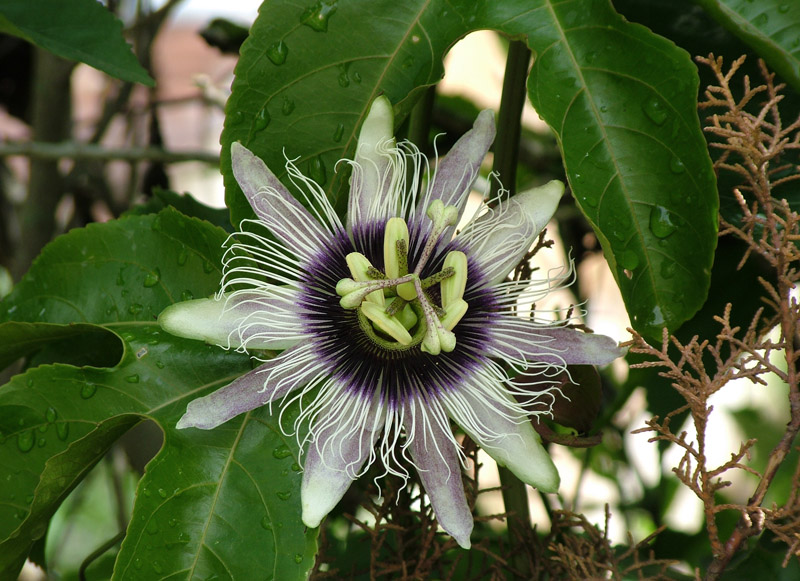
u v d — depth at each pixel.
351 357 0.26
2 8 0.27
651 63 0.26
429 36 0.26
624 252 0.26
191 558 0.25
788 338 0.25
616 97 0.26
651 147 0.26
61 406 0.27
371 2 0.26
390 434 0.28
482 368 0.26
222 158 0.26
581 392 0.27
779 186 0.27
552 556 0.28
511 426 0.26
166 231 0.28
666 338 0.25
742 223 0.27
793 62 0.26
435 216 0.26
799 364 0.28
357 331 0.27
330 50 0.26
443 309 0.26
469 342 0.27
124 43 0.27
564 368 0.26
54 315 0.28
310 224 0.27
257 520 0.26
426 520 0.28
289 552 0.25
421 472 0.26
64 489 0.27
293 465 0.26
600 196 0.26
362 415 0.26
